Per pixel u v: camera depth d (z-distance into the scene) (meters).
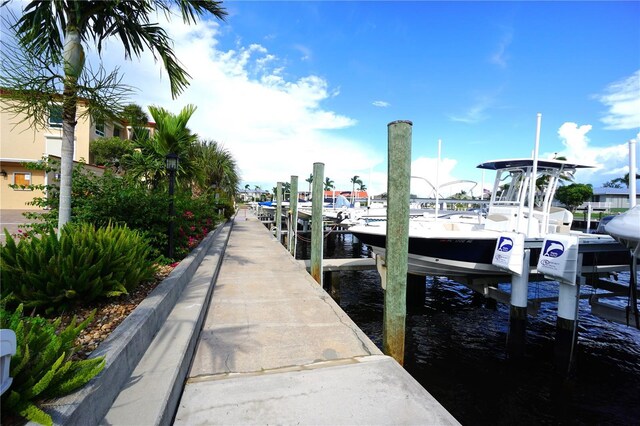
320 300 4.75
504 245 6.79
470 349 7.20
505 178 9.29
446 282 12.55
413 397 2.44
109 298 3.13
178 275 4.17
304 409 2.26
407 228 3.66
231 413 2.19
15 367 1.48
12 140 16.53
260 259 7.84
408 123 3.61
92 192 4.92
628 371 6.32
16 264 2.71
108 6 3.82
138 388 2.10
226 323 3.82
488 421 5.00
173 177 5.78
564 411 5.21
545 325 8.61
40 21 3.67
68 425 1.48
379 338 7.73
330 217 16.39
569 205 35.97
